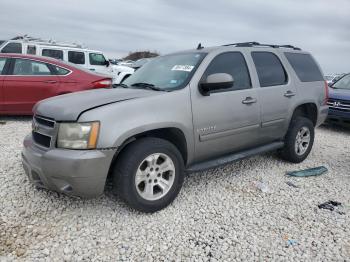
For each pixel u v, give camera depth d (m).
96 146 3.02
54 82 7.51
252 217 3.48
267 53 4.86
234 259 2.80
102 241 2.97
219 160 4.08
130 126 3.15
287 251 2.93
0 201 3.55
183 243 2.99
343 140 7.34
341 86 9.09
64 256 2.75
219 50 4.19
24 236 2.98
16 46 11.99
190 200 3.79
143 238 3.04
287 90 4.90
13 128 6.76
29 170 3.37
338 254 2.90
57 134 3.11
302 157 5.28
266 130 4.63
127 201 3.28
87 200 3.66
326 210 3.69
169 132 3.65
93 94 3.63
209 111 3.80
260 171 4.83
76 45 13.91
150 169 3.38
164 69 4.21
